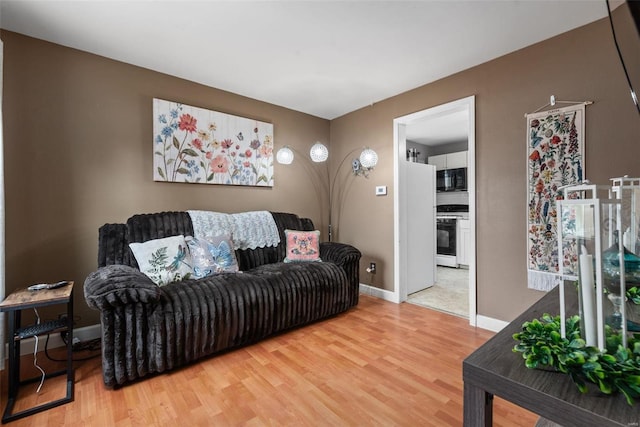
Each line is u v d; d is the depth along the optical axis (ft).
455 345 7.29
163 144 8.92
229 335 6.69
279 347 7.21
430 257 12.87
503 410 4.95
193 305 6.22
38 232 7.18
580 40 6.74
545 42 7.27
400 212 10.83
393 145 10.89
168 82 9.13
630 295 2.80
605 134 6.43
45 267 7.25
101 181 8.02
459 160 17.87
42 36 7.10
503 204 7.98
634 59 5.88
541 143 7.30
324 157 11.02
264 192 11.37
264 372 6.10
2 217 5.83
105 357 5.38
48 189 7.30
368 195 11.84
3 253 5.84
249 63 8.47
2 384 5.69
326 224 13.44
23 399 5.21
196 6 6.08
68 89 7.56
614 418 1.75
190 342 6.15
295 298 7.85
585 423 1.83
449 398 5.26
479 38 7.23
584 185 2.73
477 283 8.49
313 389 5.53
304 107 12.02
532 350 2.35
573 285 3.09
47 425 4.61
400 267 10.78
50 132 7.33
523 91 7.63
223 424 4.65
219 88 10.16
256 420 4.74
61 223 7.47
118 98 8.28
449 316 9.32
